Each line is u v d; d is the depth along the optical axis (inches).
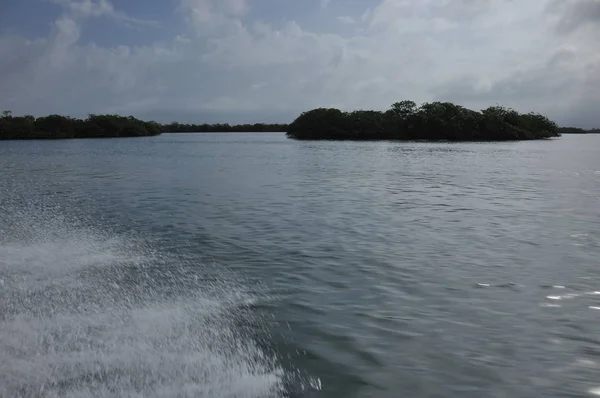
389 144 3356.3
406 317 298.5
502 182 1064.2
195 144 3267.7
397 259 430.6
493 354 248.4
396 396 209.0
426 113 4224.9
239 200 780.0
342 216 637.9
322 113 4485.7
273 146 2992.1
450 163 1659.7
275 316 298.5
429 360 241.8
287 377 223.3
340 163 1640.0
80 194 848.3
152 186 972.6
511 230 552.4
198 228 558.3
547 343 261.1
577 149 2783.0
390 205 731.4
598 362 239.3
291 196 828.0
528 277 378.9
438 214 655.1
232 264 413.4
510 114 4375.0
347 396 208.8
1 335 253.4
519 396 209.0
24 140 3991.1
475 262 420.8
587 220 612.7
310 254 446.6
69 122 4500.5
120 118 5068.9
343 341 263.7
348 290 349.1
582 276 381.1
